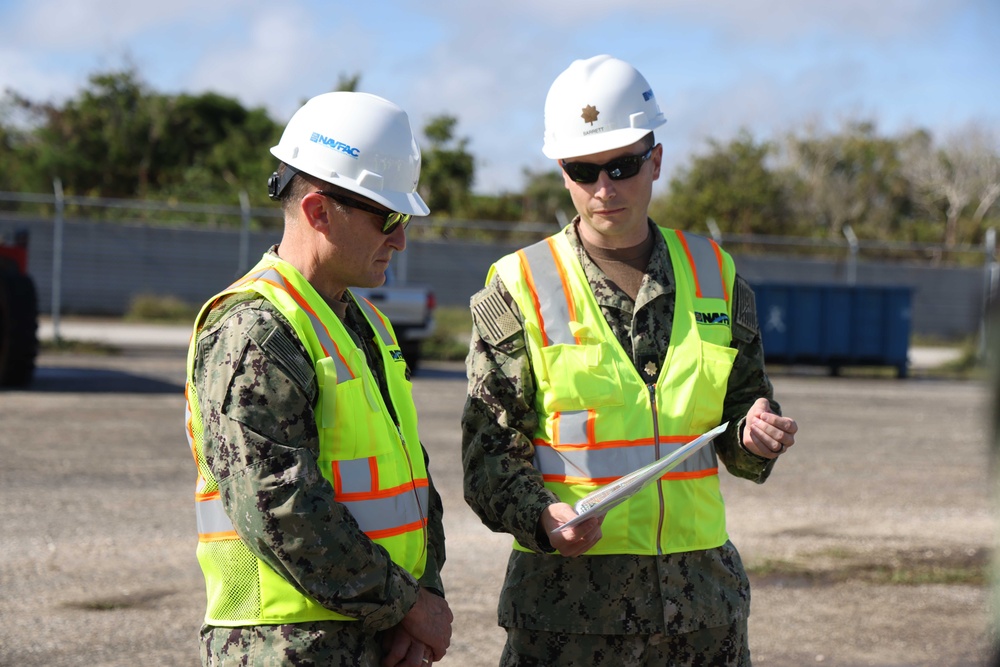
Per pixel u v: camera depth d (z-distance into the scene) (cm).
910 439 1082
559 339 272
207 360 207
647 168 280
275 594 206
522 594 270
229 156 3812
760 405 262
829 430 1130
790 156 4488
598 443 268
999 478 118
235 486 199
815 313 1853
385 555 209
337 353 215
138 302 2647
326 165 221
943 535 684
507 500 259
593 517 239
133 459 832
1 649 444
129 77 3981
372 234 222
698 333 277
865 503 772
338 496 211
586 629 263
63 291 2727
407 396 240
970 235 4259
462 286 2922
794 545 652
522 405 274
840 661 467
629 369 272
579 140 276
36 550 585
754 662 464
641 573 264
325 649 206
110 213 3114
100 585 532
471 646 468
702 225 3697
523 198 3888
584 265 281
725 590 273
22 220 2697
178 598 518
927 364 2170
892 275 3034
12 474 761
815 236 3822
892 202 4556
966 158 4481
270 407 201
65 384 1285
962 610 538
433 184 3691
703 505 274
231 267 2845
